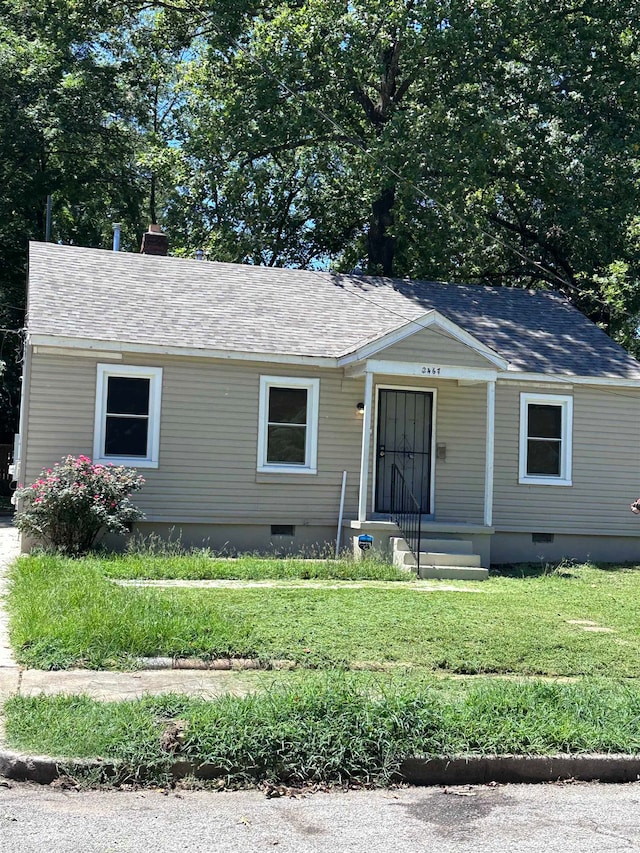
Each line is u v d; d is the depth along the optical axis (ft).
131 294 56.44
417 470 57.88
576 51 81.25
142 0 95.55
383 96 93.25
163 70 105.81
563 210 83.97
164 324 54.03
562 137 84.58
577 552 60.64
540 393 60.34
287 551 55.21
